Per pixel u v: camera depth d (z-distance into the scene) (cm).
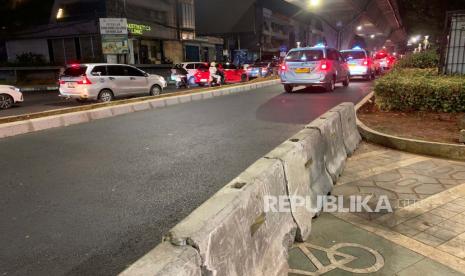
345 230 350
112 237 343
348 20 4112
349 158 580
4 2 2945
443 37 1098
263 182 280
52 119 878
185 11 3475
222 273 207
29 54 2861
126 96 1638
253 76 3003
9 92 1441
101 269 295
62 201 429
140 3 2952
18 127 811
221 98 1402
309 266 293
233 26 4441
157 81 1772
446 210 383
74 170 542
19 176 521
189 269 179
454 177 478
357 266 290
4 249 328
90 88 1484
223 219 218
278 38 5025
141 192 449
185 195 436
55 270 295
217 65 2433
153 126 866
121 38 2433
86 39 2834
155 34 3106
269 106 1126
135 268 172
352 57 2103
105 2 2697
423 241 324
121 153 629
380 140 650
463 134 578
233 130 789
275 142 675
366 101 1062
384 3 3784
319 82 1405
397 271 282
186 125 866
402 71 1280
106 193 449
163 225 363
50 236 348
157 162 571
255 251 250
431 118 804
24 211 404
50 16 2894
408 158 570
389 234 339
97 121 959
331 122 510
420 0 2873
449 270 281
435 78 932
